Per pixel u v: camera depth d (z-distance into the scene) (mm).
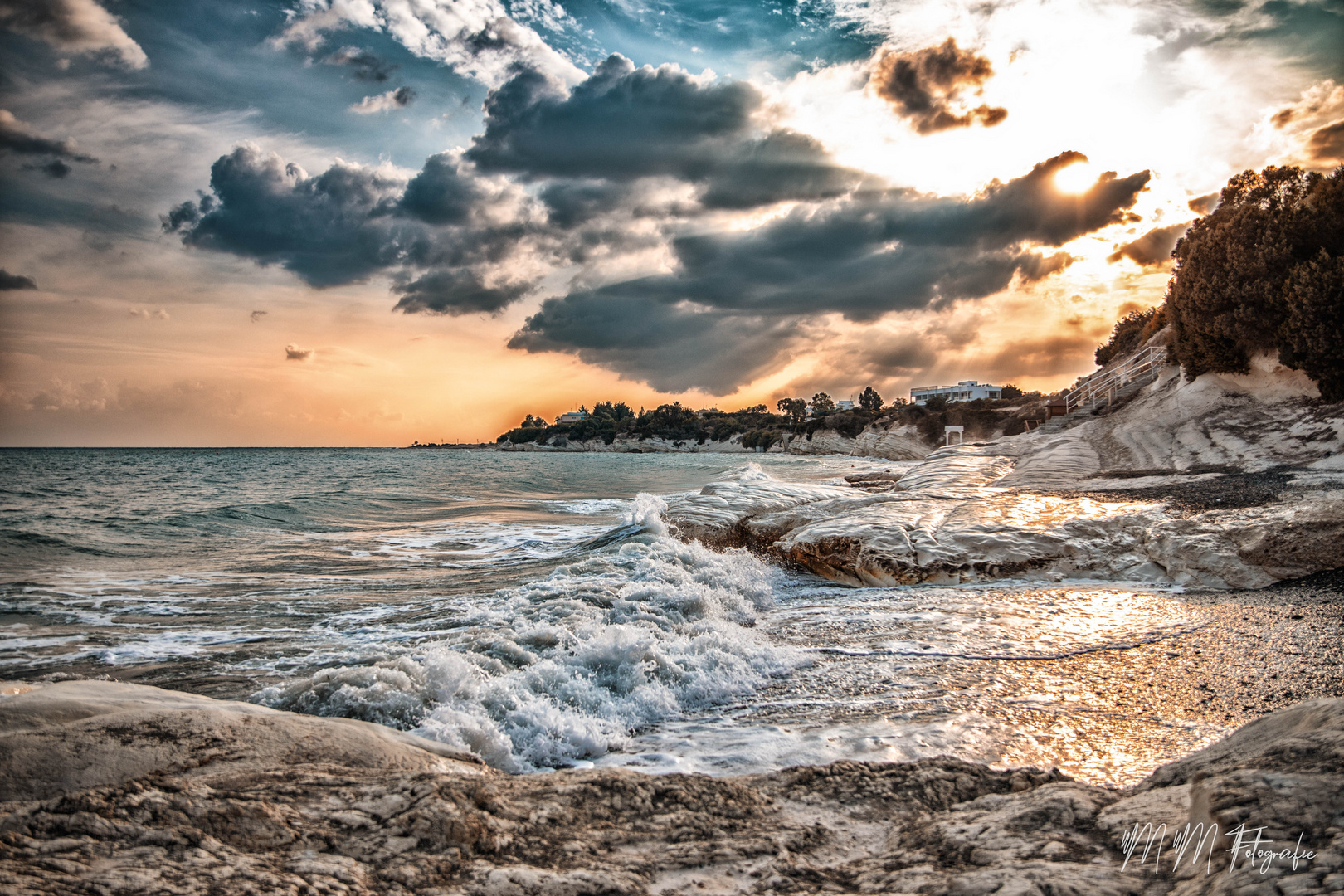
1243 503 10836
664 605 7777
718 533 13555
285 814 2354
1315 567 8531
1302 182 20688
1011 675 5824
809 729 4617
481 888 2061
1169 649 6488
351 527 18812
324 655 6531
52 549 13680
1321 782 1967
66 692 3457
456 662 5082
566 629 6500
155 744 2846
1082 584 9531
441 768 3262
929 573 10180
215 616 8320
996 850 2234
